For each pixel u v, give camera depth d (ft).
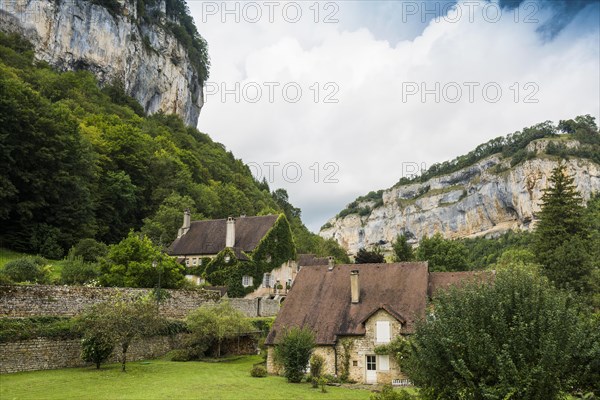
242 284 190.08
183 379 92.63
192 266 206.69
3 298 96.68
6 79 204.44
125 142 285.02
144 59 529.04
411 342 61.41
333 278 122.01
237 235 206.49
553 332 52.03
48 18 424.46
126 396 74.64
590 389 55.83
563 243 180.24
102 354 99.55
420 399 60.39
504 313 54.90
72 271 137.39
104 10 472.03
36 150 193.67
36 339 95.30
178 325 129.29
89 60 455.22
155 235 238.48
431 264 212.64
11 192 179.32
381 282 116.78
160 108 556.10
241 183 442.50
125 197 250.37
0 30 399.24
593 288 161.27
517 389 49.60
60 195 203.51
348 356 105.29
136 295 122.62
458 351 54.44
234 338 133.90
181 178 312.29
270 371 110.01
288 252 206.08
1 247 181.06
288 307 117.80
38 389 77.41
